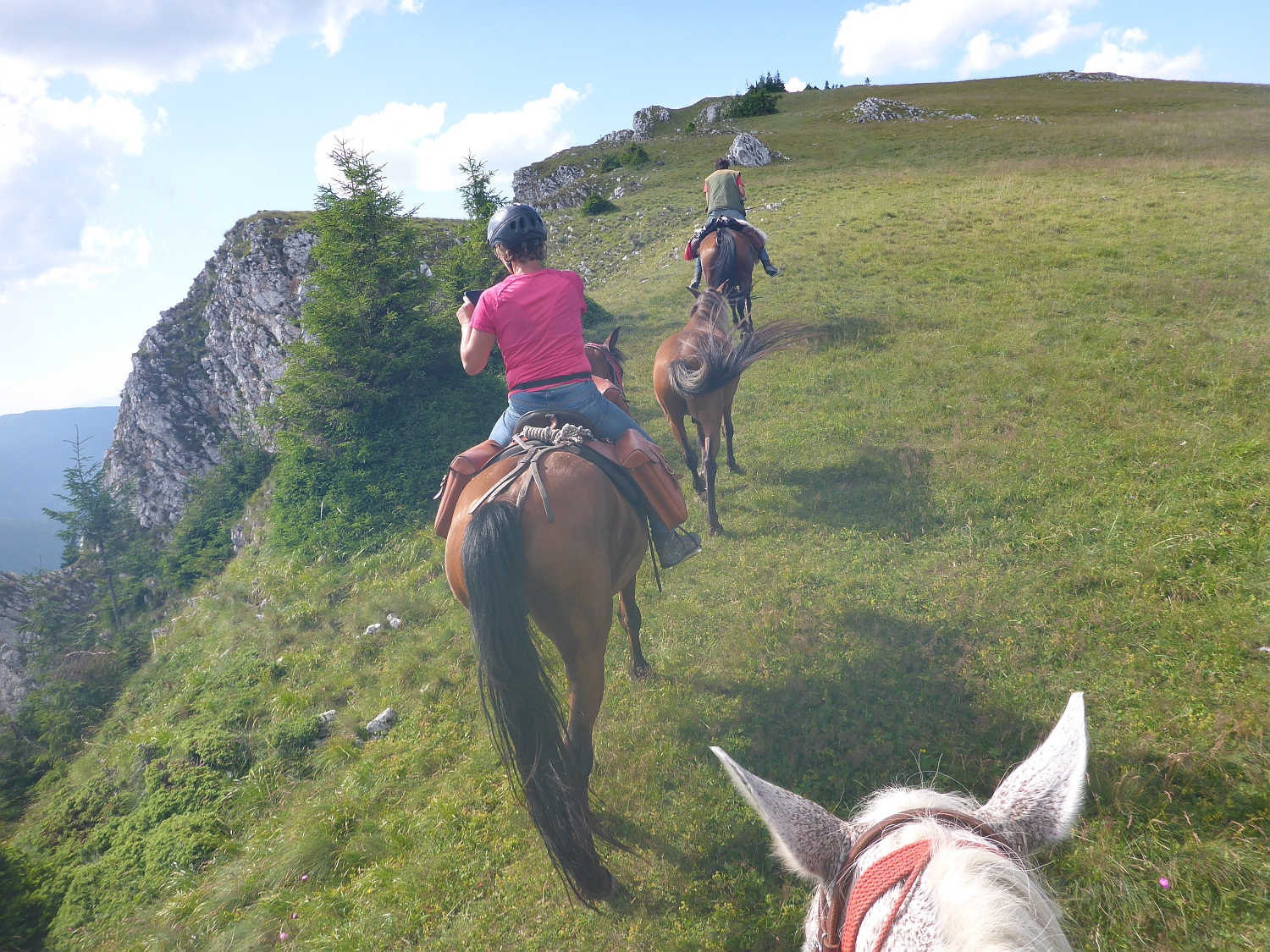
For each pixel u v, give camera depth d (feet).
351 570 27.45
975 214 55.77
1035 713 13.00
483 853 12.83
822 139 123.95
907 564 18.48
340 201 35.63
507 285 11.41
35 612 81.76
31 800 30.40
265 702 21.47
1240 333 27.89
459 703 17.94
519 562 9.45
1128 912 9.34
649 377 39.01
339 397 33.91
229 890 14.28
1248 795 10.36
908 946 3.48
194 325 94.73
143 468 93.66
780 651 16.21
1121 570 15.87
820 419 27.84
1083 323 31.71
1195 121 99.40
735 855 11.75
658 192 101.71
